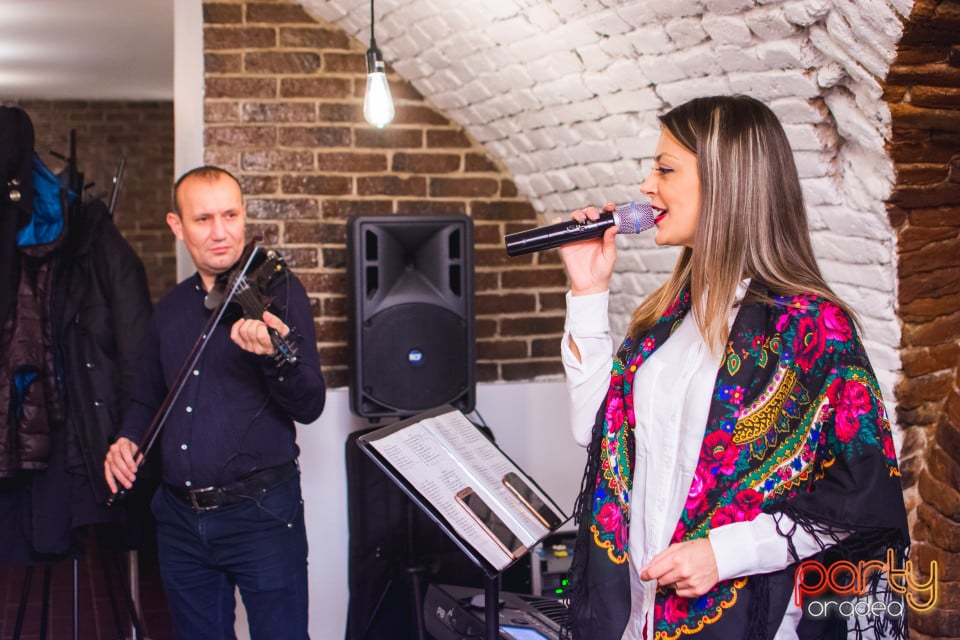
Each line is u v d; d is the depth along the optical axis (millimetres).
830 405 1434
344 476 3416
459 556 3014
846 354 1438
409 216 3039
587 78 2623
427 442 1948
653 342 1599
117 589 4164
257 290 2350
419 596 2854
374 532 3018
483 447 2045
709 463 1452
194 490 2373
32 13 4246
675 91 2418
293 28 3367
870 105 1952
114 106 7328
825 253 2342
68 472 2914
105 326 2955
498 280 3582
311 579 3410
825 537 1395
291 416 2408
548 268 3621
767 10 1946
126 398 2893
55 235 2904
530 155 3295
